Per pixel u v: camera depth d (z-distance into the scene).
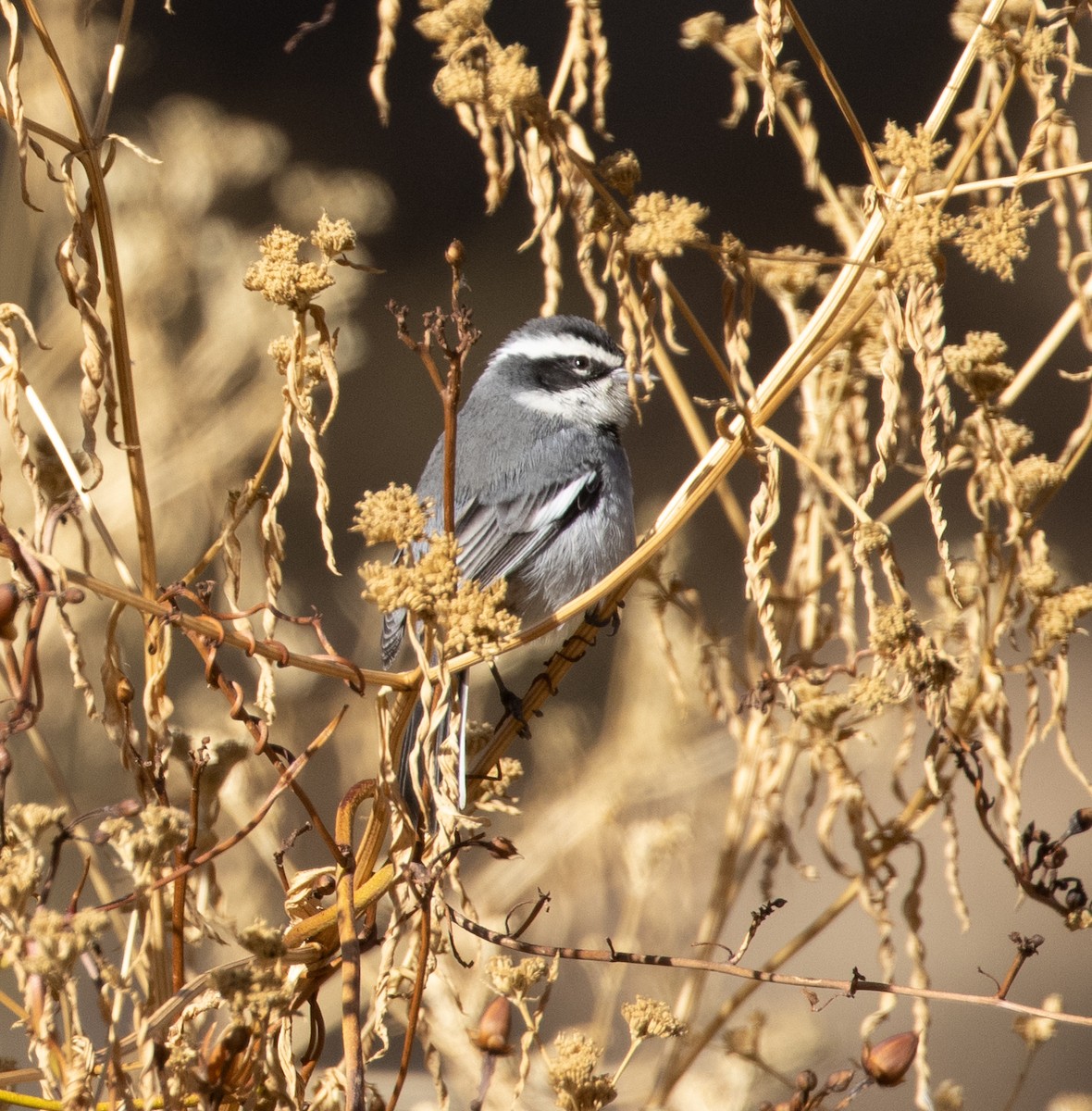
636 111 27.77
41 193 12.99
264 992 5.61
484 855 13.57
